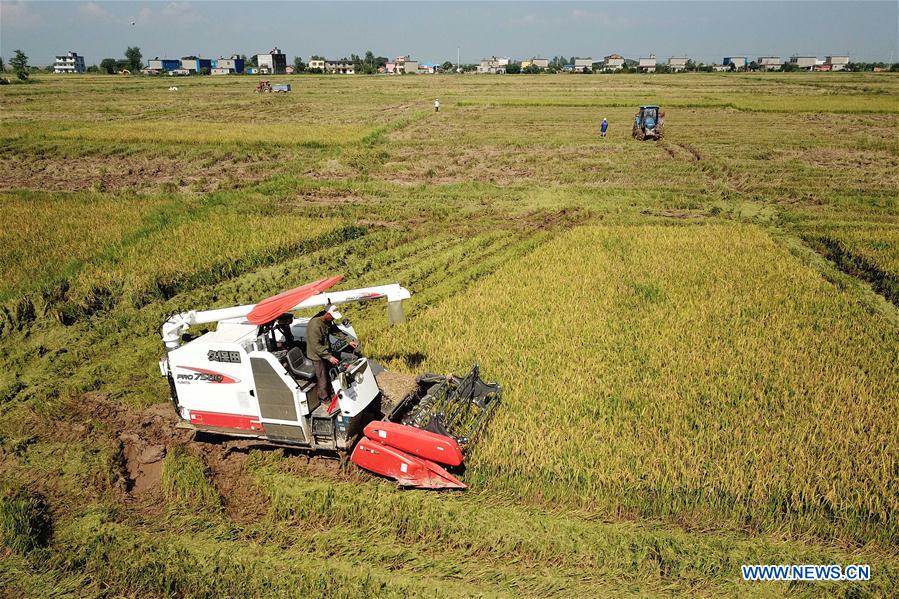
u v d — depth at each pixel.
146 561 6.16
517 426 7.88
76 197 22.22
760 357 9.83
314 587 5.79
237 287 14.01
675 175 26.69
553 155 31.81
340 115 52.56
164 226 17.95
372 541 6.37
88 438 8.37
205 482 7.27
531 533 6.39
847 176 25.75
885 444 7.43
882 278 13.89
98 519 6.79
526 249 16.81
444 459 6.71
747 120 45.03
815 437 7.60
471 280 14.42
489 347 10.35
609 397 8.69
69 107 58.19
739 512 6.59
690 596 5.65
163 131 38.94
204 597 5.77
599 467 7.06
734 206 21.53
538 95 72.25
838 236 16.73
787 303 12.18
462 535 6.41
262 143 34.22
